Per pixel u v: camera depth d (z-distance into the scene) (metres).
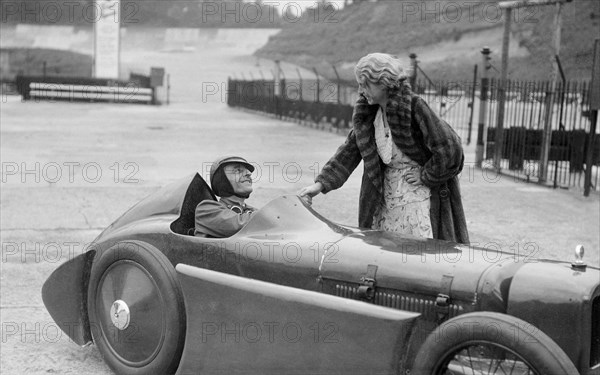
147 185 11.43
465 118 24.56
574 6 50.16
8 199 10.06
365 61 4.36
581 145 12.52
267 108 30.66
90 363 4.74
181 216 4.68
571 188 12.40
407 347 3.41
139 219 4.78
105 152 15.66
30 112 27.67
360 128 4.59
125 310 4.37
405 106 4.34
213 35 70.00
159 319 4.23
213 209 4.40
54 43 63.59
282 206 4.28
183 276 4.05
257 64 56.81
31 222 8.75
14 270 6.72
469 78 50.25
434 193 4.59
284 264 3.98
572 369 3.06
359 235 4.09
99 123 23.52
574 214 10.13
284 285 3.97
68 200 10.11
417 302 3.60
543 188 12.32
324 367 3.58
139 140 18.41
